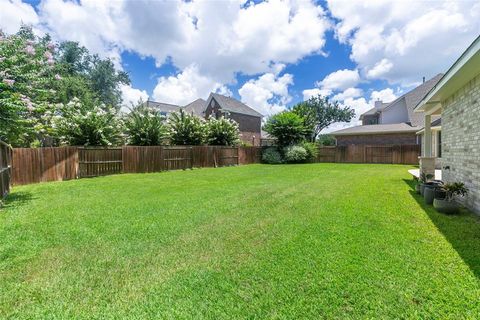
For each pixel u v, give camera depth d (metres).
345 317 2.09
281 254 3.23
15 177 9.25
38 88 7.25
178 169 15.46
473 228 4.14
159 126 15.17
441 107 7.59
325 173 12.81
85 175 11.57
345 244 3.52
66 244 3.60
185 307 2.24
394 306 2.21
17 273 2.81
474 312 2.12
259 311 2.17
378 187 8.25
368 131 22.97
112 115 13.10
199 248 3.46
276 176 11.59
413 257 3.10
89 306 2.26
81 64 30.59
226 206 5.73
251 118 34.81
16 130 6.60
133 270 2.88
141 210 5.40
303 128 22.11
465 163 5.61
